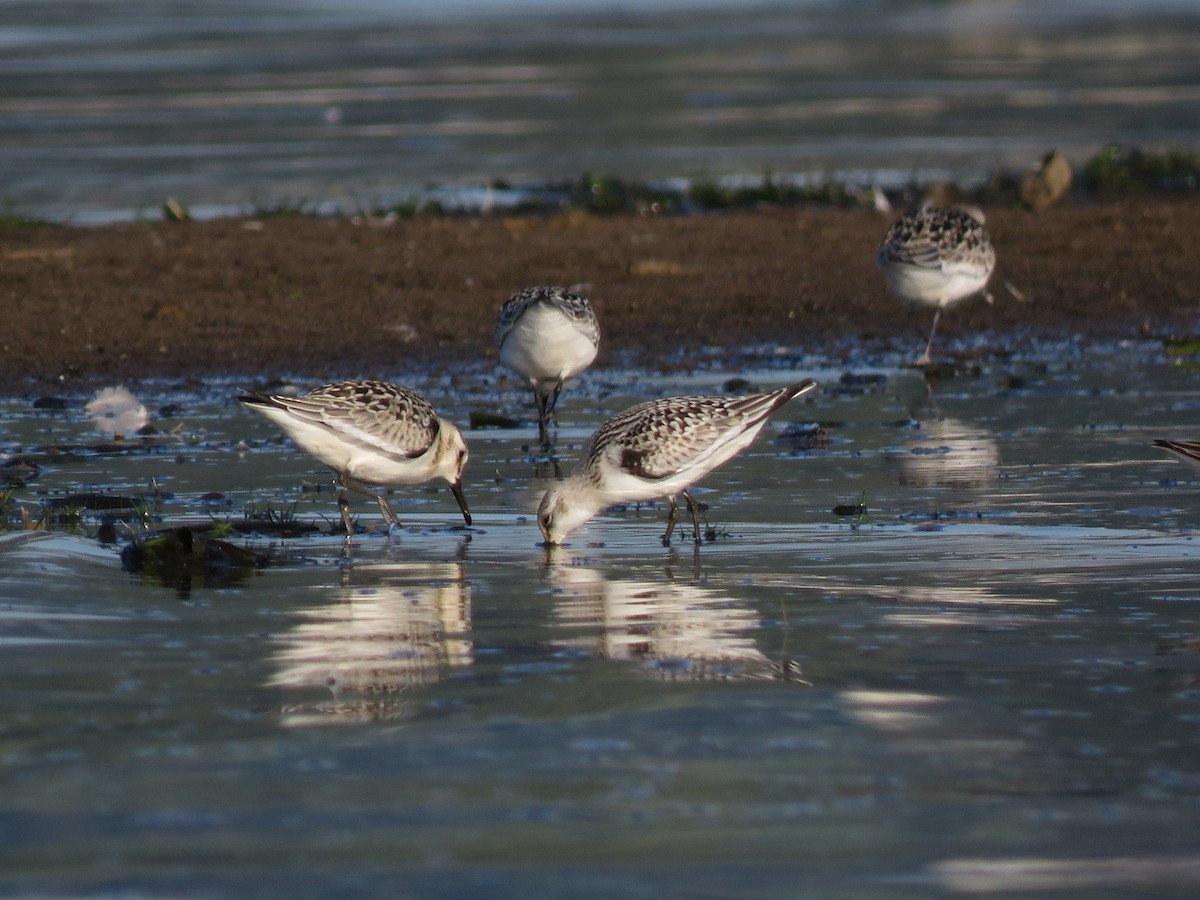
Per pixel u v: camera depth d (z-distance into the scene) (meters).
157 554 11.33
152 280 24.00
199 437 16.58
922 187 32.44
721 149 38.81
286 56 64.25
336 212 30.02
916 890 6.07
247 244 26.56
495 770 7.22
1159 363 20.27
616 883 6.11
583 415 17.75
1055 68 59.53
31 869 6.20
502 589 10.80
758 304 23.33
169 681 8.52
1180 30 79.19
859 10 100.00
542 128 42.84
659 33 78.19
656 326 22.27
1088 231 28.03
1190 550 11.72
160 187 33.22
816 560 11.61
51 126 42.72
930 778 7.15
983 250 20.55
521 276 24.69
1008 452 15.46
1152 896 6.04
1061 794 6.98
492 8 100.69
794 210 30.64
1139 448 15.52
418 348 21.00
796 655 9.06
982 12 97.44
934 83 54.31
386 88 52.53
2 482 14.38
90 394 18.77
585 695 8.30
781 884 6.11
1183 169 34.12
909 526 12.64
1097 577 10.95
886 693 8.32
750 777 7.14
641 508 13.62
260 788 7.00
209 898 5.97
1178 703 8.17
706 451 12.38
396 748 7.48
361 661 8.95
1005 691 8.37
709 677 8.63
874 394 18.62
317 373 19.73
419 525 13.04
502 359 16.83
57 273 24.28
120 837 6.49
